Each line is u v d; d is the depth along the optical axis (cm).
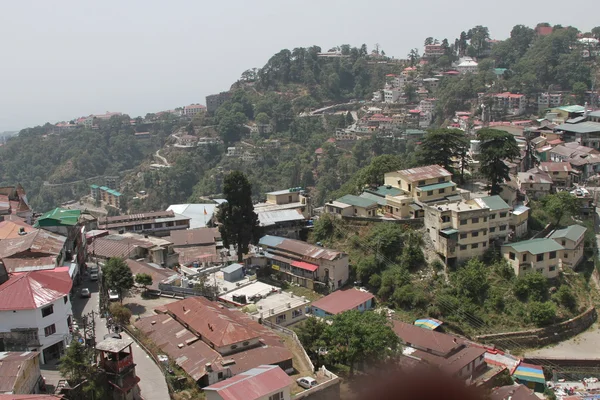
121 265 7044
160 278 7862
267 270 9312
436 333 6925
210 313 6116
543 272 8250
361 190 11312
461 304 7925
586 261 9050
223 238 9212
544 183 10538
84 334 5309
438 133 10650
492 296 7988
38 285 5372
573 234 8819
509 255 8344
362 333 5916
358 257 9094
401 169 10988
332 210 9925
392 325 6950
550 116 15512
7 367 4306
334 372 5916
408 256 8656
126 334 6056
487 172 9606
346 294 8212
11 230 7456
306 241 10088
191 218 12031
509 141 9481
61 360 4706
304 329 6381
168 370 5247
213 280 8206
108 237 9606
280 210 10525
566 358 7206
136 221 11081
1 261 5759
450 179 10038
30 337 5144
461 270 8250
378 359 5691
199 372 5169
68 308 5597
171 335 5928
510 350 7462
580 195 10431
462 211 8381
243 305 7250
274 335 6134
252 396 4572
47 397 3981
